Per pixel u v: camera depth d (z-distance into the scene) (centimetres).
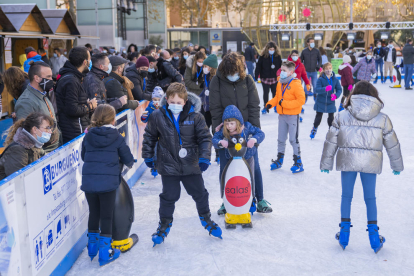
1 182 252
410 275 342
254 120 462
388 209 487
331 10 2669
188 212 493
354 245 398
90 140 360
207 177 630
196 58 750
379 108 372
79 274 356
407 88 1655
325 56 1794
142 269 362
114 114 367
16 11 1251
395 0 3020
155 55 880
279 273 349
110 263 374
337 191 557
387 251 384
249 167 430
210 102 465
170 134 381
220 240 416
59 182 348
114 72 580
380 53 1923
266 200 526
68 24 1553
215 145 427
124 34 3703
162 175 391
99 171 355
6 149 341
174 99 376
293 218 466
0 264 248
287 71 611
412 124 973
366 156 371
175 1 5128
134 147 623
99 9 3203
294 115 625
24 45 1335
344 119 380
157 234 400
